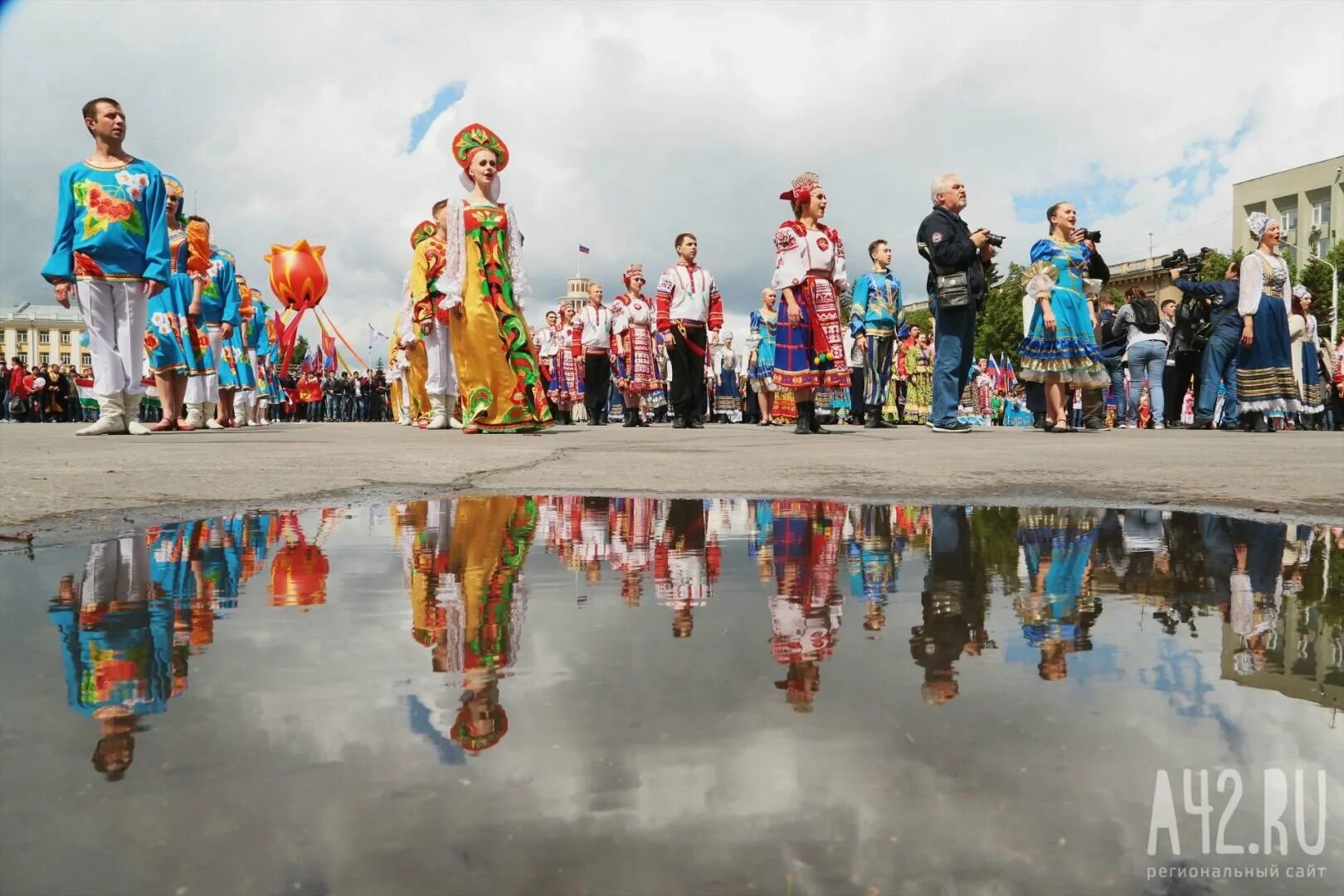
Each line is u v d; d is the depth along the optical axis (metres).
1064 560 1.32
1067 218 8.19
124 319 7.21
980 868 0.35
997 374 22.88
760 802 0.42
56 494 2.49
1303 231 59.06
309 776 0.47
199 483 2.88
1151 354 10.97
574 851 0.37
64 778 0.47
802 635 0.81
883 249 11.38
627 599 1.01
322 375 28.27
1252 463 3.71
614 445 5.66
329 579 1.17
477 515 2.01
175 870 0.36
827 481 2.90
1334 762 0.47
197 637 0.82
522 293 7.91
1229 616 0.91
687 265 10.99
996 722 0.55
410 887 0.34
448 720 0.56
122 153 7.19
